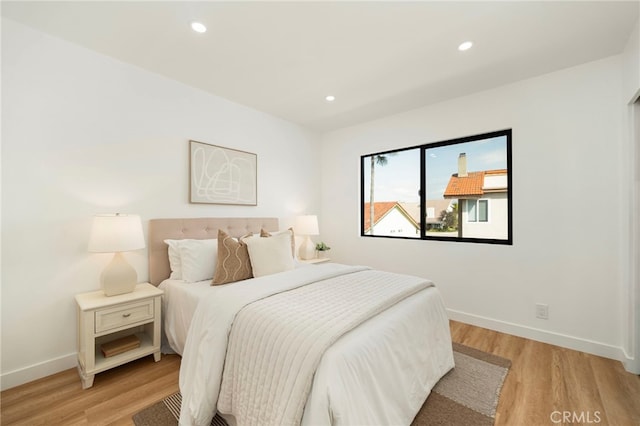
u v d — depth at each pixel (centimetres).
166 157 249
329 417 96
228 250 223
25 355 181
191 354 153
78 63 201
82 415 150
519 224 252
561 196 232
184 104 261
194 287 209
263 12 166
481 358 209
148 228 238
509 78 247
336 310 140
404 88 267
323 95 285
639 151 196
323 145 420
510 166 263
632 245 197
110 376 186
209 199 278
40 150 187
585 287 223
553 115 236
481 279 274
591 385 177
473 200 291
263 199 335
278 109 324
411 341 149
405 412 132
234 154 300
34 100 184
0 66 173
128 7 163
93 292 205
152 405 157
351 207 385
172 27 181
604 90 214
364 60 219
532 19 171
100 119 212
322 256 406
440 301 196
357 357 112
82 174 204
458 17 170
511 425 143
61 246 195
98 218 187
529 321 247
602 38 189
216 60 221
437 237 314
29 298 183
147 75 237
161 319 224
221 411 133
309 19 172
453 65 226
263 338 125
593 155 219
